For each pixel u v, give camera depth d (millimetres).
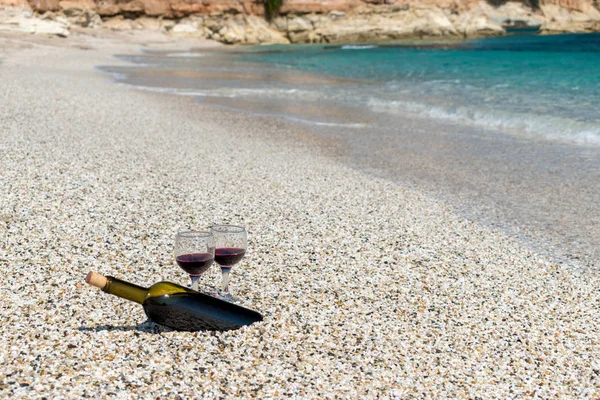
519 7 36281
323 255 2559
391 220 3014
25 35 19469
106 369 1814
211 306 1997
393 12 31969
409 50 23109
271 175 3799
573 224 3107
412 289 2332
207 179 3545
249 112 6859
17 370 1789
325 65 15484
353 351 1959
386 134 5652
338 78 11664
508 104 7613
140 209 2898
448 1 33375
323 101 8031
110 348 1889
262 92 8828
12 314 2008
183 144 4648
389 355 1953
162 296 1961
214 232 2070
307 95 8617
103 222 2713
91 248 2465
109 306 2078
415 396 1812
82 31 23750
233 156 4328
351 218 3000
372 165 4359
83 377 1782
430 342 2027
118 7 26969
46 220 2686
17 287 2152
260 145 4883
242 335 1979
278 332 2012
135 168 3666
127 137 4742
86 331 1952
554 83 10227
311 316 2109
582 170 4305
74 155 3883
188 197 3121
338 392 1805
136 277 2277
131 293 1954
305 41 30531
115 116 5805
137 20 27531
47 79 8609
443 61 16656
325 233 2783
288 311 2125
